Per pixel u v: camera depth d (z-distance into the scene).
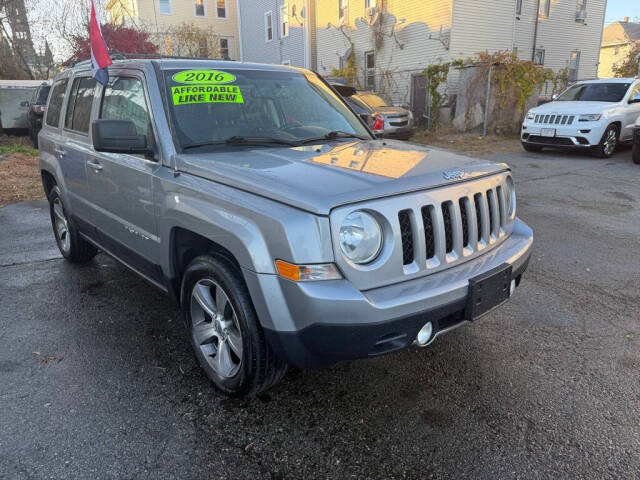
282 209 2.26
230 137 3.18
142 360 3.22
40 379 2.99
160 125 3.06
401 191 2.36
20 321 3.75
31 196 8.27
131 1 29.09
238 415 2.68
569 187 8.30
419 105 20.30
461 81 16.23
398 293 2.28
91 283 4.50
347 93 6.50
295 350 2.34
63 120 4.57
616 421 2.61
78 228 4.54
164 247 3.02
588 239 5.64
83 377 3.02
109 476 2.24
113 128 2.89
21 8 23.66
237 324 2.57
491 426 2.58
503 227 3.02
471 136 15.55
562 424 2.59
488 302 2.58
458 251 2.58
